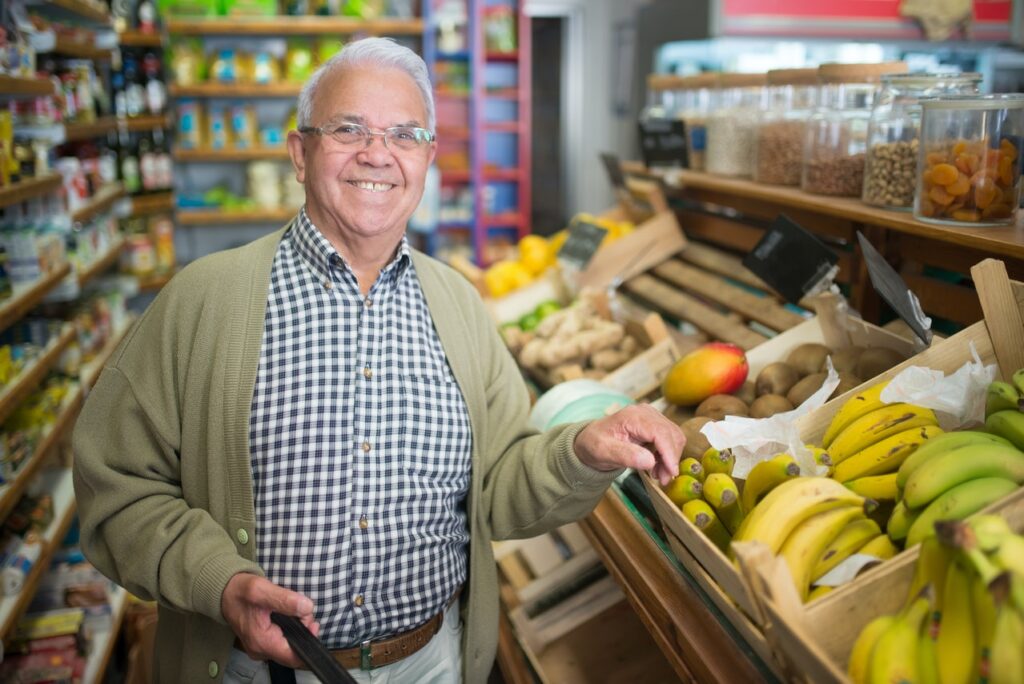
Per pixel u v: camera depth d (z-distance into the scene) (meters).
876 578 0.96
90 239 3.62
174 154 5.50
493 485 1.59
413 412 1.46
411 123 1.44
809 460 1.22
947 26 4.18
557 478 1.46
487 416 1.63
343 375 1.42
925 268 1.80
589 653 2.04
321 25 5.48
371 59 1.45
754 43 4.26
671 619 1.33
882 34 4.14
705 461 1.32
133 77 5.03
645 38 5.37
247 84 5.40
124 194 4.30
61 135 2.93
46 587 2.58
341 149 1.42
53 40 2.95
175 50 5.43
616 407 1.66
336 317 1.45
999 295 1.31
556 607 2.15
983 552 0.84
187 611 1.35
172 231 5.40
